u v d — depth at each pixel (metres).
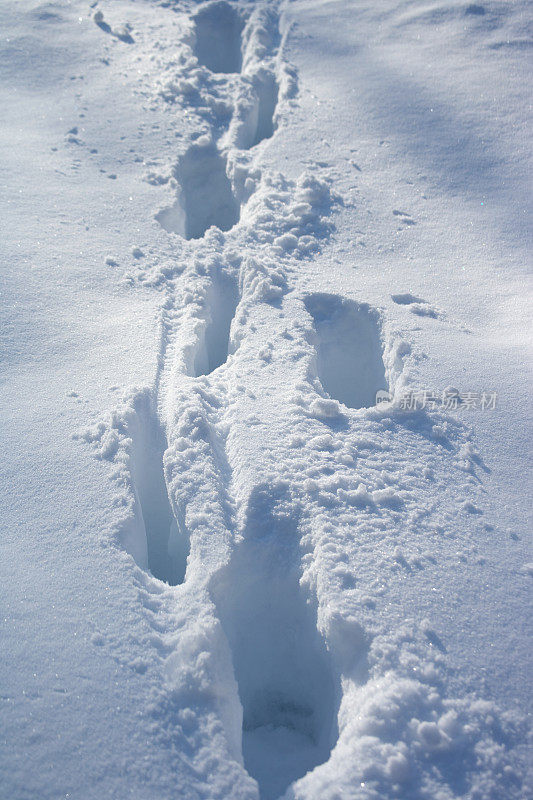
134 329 2.09
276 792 1.55
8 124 2.80
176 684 1.48
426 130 2.81
